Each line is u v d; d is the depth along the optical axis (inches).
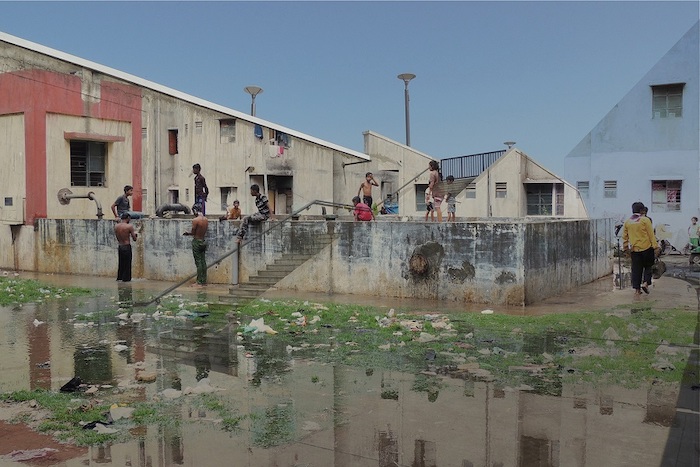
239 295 494.3
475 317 387.9
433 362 279.7
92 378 264.1
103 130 872.3
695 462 167.6
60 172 823.7
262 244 564.7
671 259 687.1
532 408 214.4
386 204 1272.1
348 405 221.8
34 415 214.5
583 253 563.5
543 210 1162.0
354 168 1234.6
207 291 539.2
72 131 836.6
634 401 220.1
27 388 249.1
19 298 505.0
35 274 732.7
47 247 759.7
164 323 391.2
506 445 182.5
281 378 258.4
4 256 812.0
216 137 1095.6
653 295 482.6
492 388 238.4
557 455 174.4
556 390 234.4
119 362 292.2
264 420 207.5
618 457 171.9
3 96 820.0
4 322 399.2
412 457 175.6
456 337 331.0
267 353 304.0
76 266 730.8
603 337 325.1
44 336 354.0
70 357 303.0
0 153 828.6
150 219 657.0
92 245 714.2
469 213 1170.0
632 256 485.4
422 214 1264.8
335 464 171.8
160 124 1072.2
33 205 791.7
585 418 203.6
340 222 520.7
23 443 188.9
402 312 415.5
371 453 178.9
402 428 198.1
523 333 338.3
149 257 658.8
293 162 1133.7
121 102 891.4
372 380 253.0
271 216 761.6
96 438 191.5
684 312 399.9
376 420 205.9
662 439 184.7
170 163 1080.8
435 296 475.5
